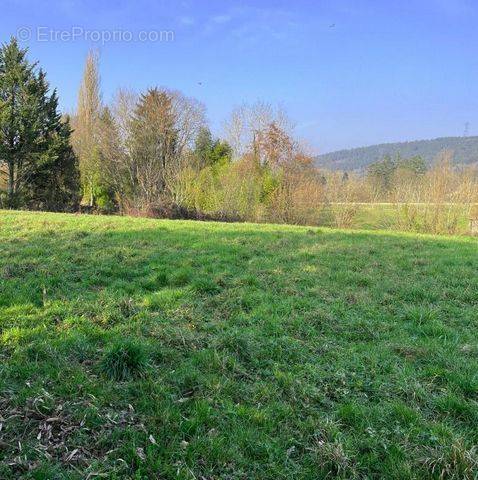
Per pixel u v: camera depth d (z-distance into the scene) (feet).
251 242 39.06
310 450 11.54
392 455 11.34
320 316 20.80
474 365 16.26
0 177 122.11
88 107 153.17
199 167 116.16
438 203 79.71
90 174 142.72
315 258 33.47
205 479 10.53
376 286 26.63
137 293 23.13
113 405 12.94
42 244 33.45
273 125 120.78
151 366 15.03
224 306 21.74
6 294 21.34
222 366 15.40
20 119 108.88
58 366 14.62
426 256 36.19
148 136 132.05
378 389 14.53
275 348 17.20
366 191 89.30
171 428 12.05
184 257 31.37
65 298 21.26
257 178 102.94
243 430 12.15
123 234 39.58
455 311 22.68
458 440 11.60
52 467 10.37
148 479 10.38
